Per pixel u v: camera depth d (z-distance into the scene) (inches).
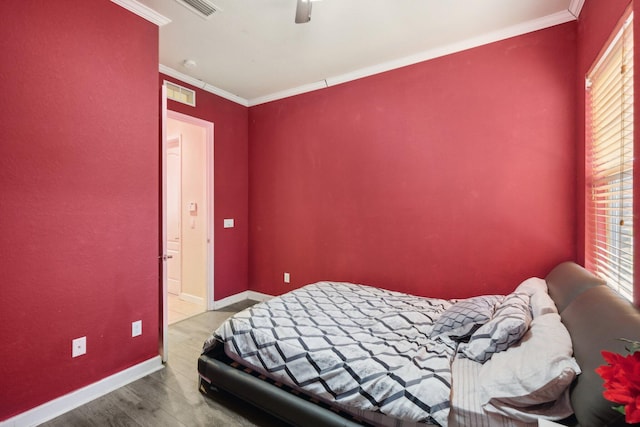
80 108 76.9
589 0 78.1
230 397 81.4
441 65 110.0
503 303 76.1
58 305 74.2
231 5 86.5
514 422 48.3
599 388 39.9
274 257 157.2
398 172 120.0
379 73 123.2
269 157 157.3
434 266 113.2
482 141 103.6
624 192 61.6
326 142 138.3
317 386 63.7
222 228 152.8
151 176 92.5
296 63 121.1
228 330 81.3
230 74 131.2
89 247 79.4
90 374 80.0
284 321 82.9
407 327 81.0
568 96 90.7
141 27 89.0
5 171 66.1
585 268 81.7
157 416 73.8
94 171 79.8
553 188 93.4
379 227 125.2
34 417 70.1
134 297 89.2
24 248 68.9
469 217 106.3
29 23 68.6
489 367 57.4
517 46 97.4
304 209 145.9
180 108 131.6
